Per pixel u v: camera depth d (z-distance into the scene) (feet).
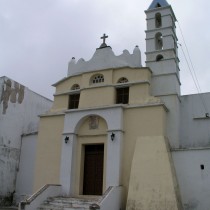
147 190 57.21
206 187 57.98
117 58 73.92
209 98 69.82
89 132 70.23
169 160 59.00
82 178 68.95
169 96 69.51
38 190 65.77
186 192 59.26
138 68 70.03
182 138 68.44
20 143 88.43
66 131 71.20
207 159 59.41
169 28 76.02
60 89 78.59
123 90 71.41
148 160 60.03
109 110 67.77
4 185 81.71
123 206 60.95
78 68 78.54
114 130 65.57
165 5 78.74
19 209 57.36
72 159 68.95
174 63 72.02
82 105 72.43
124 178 63.16
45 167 72.54
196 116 69.10
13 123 87.15
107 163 64.34
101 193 66.64
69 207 58.08
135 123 65.72
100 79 74.38
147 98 67.15
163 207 54.65
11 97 87.71
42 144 74.84
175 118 67.21
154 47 76.13
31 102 95.40
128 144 65.05
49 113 76.43
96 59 76.23
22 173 85.10
